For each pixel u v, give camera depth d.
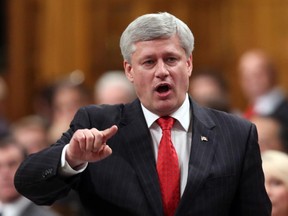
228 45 18.22
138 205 6.15
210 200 6.18
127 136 6.41
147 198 6.16
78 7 19.25
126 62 6.44
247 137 6.46
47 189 6.16
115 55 19.02
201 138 6.39
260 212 6.33
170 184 6.23
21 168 6.22
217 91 13.30
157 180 6.21
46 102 15.27
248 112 14.30
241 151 6.38
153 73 6.23
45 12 19.52
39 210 11.13
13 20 19.80
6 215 10.97
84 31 19.22
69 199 11.37
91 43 19.19
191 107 6.57
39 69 19.59
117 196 6.20
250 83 15.16
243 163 6.38
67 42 19.34
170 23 6.22
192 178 6.17
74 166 6.06
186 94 6.57
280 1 17.92
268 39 18.02
